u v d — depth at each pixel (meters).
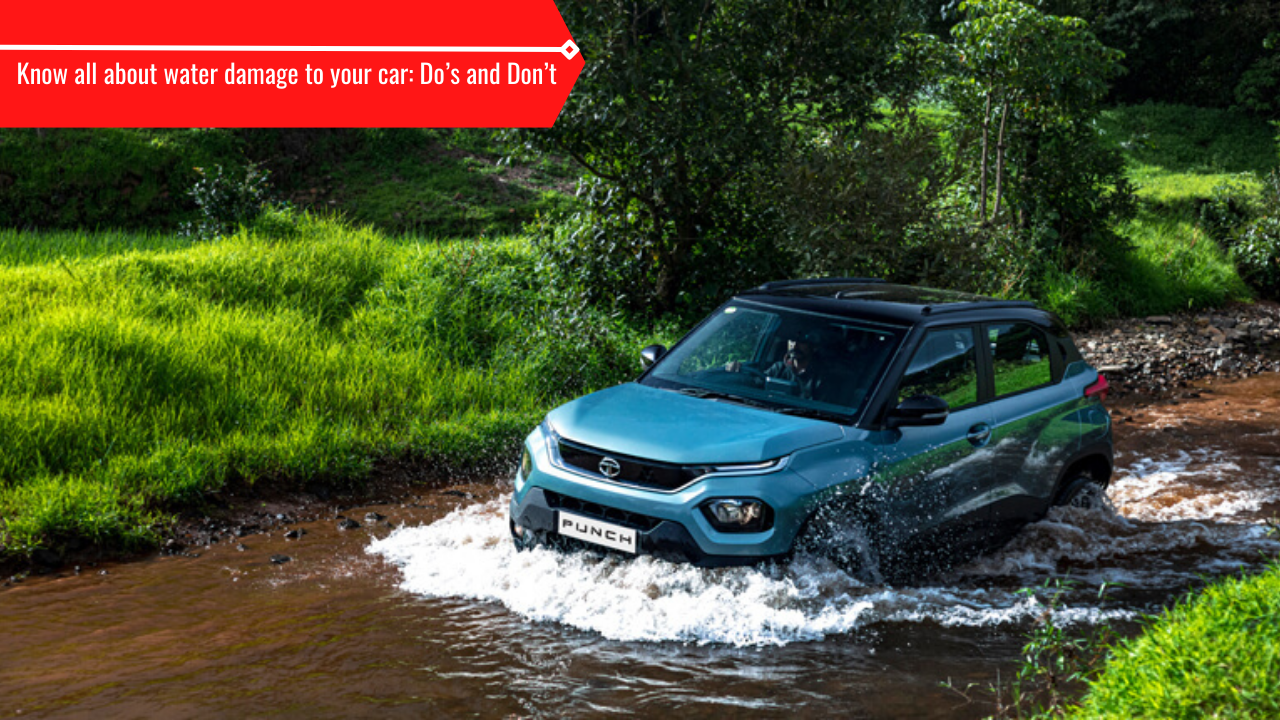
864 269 10.70
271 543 6.19
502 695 3.95
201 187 15.31
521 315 11.24
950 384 5.43
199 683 4.07
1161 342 15.66
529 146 12.05
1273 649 3.41
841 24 11.73
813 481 4.66
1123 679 3.49
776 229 12.24
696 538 4.50
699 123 11.02
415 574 5.51
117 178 21.34
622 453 4.75
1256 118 40.44
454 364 10.12
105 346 8.36
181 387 8.26
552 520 4.93
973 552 5.55
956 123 15.44
